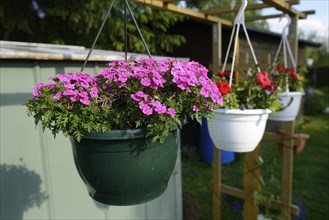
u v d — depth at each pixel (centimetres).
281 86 169
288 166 240
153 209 201
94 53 167
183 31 520
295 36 209
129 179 79
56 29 439
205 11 204
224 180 363
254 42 530
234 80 199
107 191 82
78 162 83
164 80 79
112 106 81
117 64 88
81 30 432
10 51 118
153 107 75
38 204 138
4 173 124
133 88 79
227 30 448
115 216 175
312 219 277
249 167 249
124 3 94
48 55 129
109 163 77
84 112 74
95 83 83
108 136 74
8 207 126
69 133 76
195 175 395
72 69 149
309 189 345
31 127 133
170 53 532
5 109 123
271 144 353
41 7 423
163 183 87
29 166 133
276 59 192
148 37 452
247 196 252
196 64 94
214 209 266
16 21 394
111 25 424
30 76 130
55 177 144
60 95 75
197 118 84
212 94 85
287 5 184
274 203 253
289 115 178
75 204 154
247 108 130
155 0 162
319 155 468
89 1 404
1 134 122
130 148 77
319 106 862
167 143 83
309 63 920
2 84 121
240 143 129
